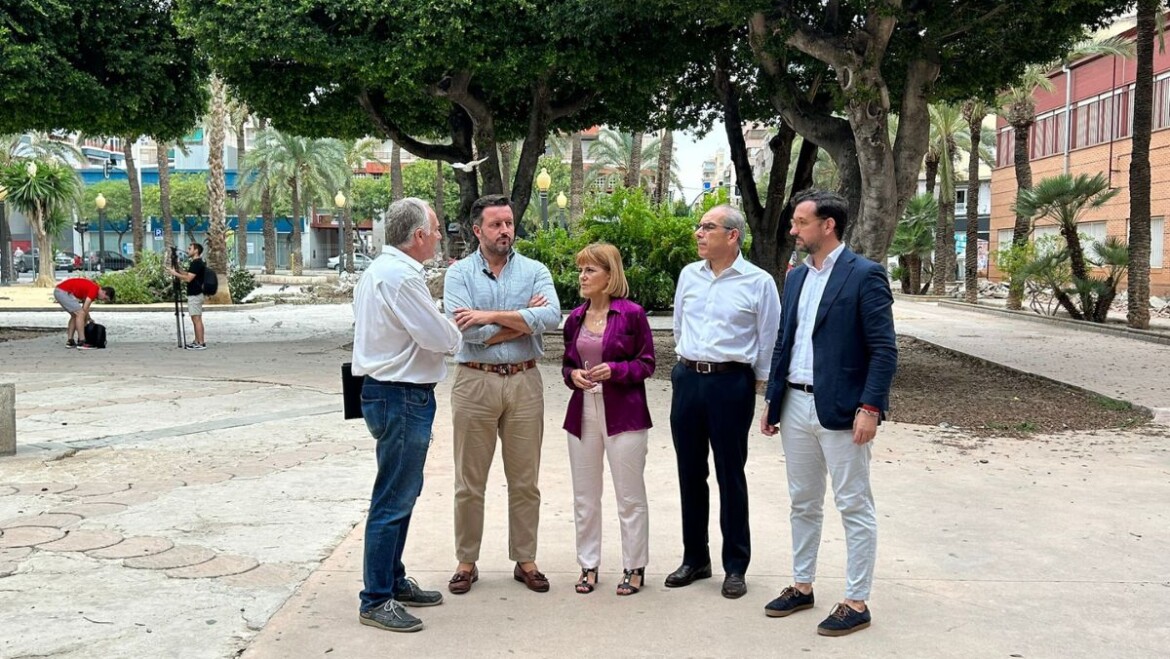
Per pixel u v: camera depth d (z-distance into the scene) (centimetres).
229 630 404
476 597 452
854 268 408
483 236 460
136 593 447
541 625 416
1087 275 2386
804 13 1288
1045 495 655
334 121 1684
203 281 1673
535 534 468
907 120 1163
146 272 3053
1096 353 1631
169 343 1764
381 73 1352
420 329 401
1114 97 3462
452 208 6812
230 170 8238
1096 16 1204
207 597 443
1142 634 409
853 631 408
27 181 4075
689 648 392
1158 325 2183
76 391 1124
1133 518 596
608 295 467
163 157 4547
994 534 558
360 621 416
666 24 1380
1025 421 960
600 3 1290
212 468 716
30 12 1439
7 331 1962
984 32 1134
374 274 411
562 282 2491
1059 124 3944
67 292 1648
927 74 1155
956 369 1420
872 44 1083
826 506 614
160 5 1622
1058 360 1508
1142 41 2048
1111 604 444
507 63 1344
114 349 1644
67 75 1464
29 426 891
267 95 1561
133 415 956
